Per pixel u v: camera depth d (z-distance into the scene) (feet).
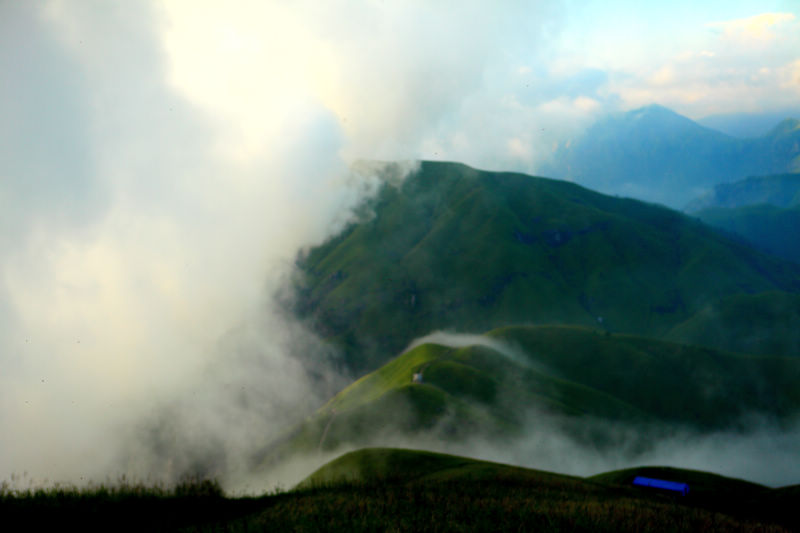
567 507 163.73
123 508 150.61
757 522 170.19
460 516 150.92
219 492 175.63
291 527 138.82
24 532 131.13
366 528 137.08
